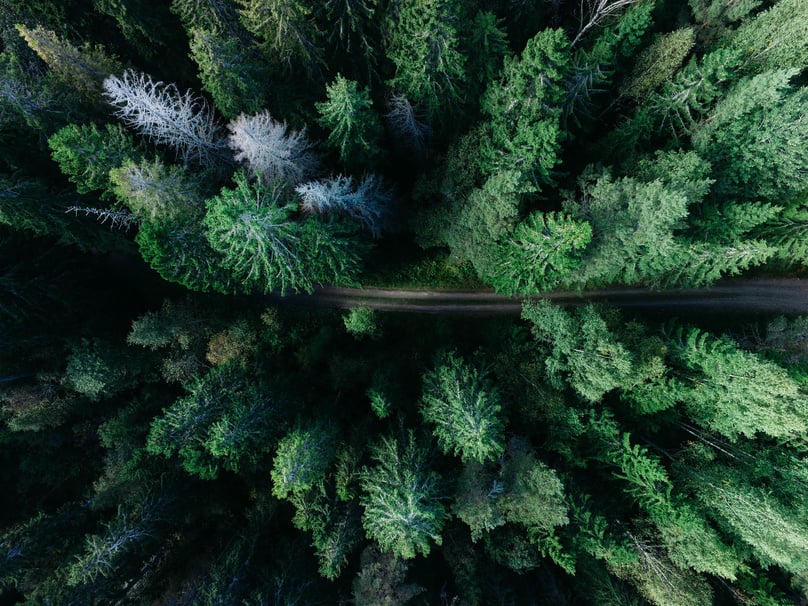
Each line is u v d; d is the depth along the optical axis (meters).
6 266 29.48
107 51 27.67
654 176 26.56
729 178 28.05
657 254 27.92
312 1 22.77
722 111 25.73
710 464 29.33
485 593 27.20
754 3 25.66
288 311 37.09
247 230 21.80
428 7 20.33
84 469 34.69
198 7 22.95
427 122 28.03
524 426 30.89
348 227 26.27
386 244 37.47
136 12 23.94
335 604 27.67
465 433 23.77
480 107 26.64
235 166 27.69
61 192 27.64
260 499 31.77
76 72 23.81
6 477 33.69
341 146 24.91
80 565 25.66
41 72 26.22
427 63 22.89
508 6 26.91
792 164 26.09
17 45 25.53
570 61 24.75
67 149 21.56
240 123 22.09
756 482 28.31
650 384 28.34
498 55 24.73
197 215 25.75
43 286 30.44
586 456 29.98
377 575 24.91
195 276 26.61
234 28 24.81
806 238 29.69
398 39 23.11
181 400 27.69
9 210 25.23
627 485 28.95
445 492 27.78
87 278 34.47
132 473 29.00
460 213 28.30
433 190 29.41
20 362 31.08
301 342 35.53
